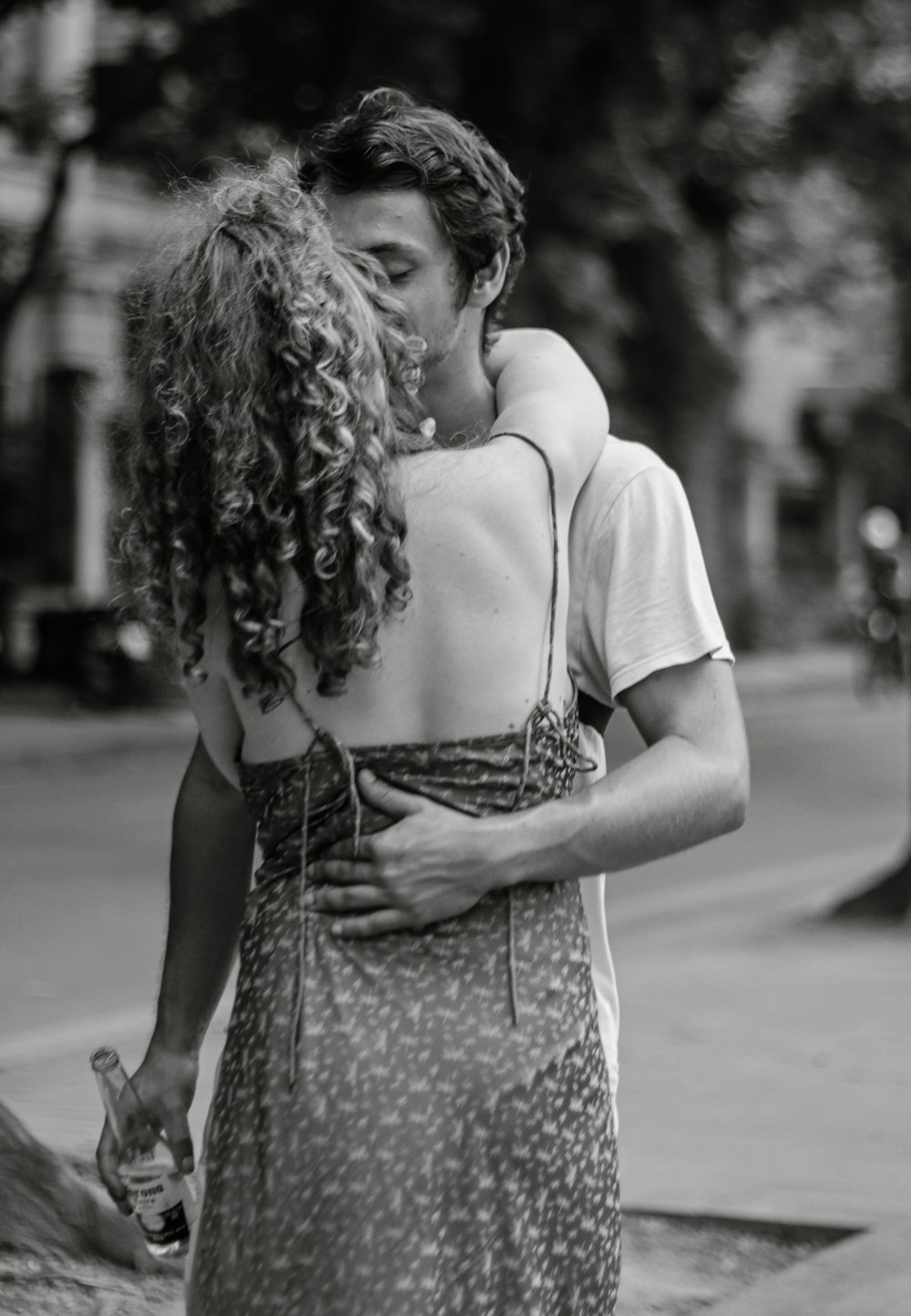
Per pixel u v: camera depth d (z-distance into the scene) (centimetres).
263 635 199
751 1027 659
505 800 205
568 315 1933
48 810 1377
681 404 2527
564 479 222
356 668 203
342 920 201
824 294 2666
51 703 2077
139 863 1133
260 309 198
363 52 1532
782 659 3431
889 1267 397
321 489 196
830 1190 455
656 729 227
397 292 235
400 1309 191
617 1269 209
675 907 965
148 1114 240
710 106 1850
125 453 213
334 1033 196
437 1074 196
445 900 199
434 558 204
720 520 3441
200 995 243
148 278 213
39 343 2422
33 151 1964
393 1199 193
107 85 1794
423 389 249
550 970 204
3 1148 372
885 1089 566
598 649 233
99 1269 370
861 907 908
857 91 1856
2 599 2252
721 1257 419
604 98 1648
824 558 3928
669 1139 507
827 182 2348
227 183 216
